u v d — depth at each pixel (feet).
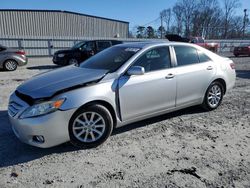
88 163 11.54
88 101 12.28
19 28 92.12
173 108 16.10
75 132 12.40
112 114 13.50
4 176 10.57
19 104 12.13
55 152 12.53
